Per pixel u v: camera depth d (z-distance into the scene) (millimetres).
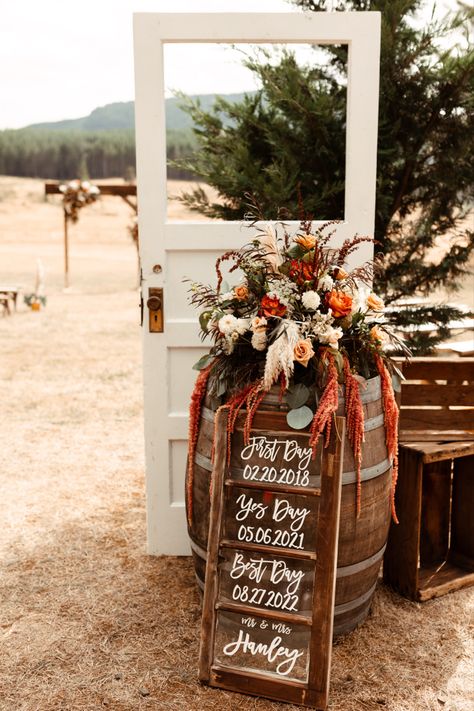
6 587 3221
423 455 2973
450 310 4816
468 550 3361
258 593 2469
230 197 5008
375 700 2428
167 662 2654
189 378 3428
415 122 4566
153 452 3471
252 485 2512
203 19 3082
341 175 4672
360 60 3131
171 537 3537
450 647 2750
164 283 3332
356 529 2592
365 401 2604
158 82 3156
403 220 4934
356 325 2662
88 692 2475
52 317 13195
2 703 2410
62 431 5773
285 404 2512
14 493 4379
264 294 2643
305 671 2359
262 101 4863
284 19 3086
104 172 72812
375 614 2994
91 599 3119
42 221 50500
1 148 71375
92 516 4035
